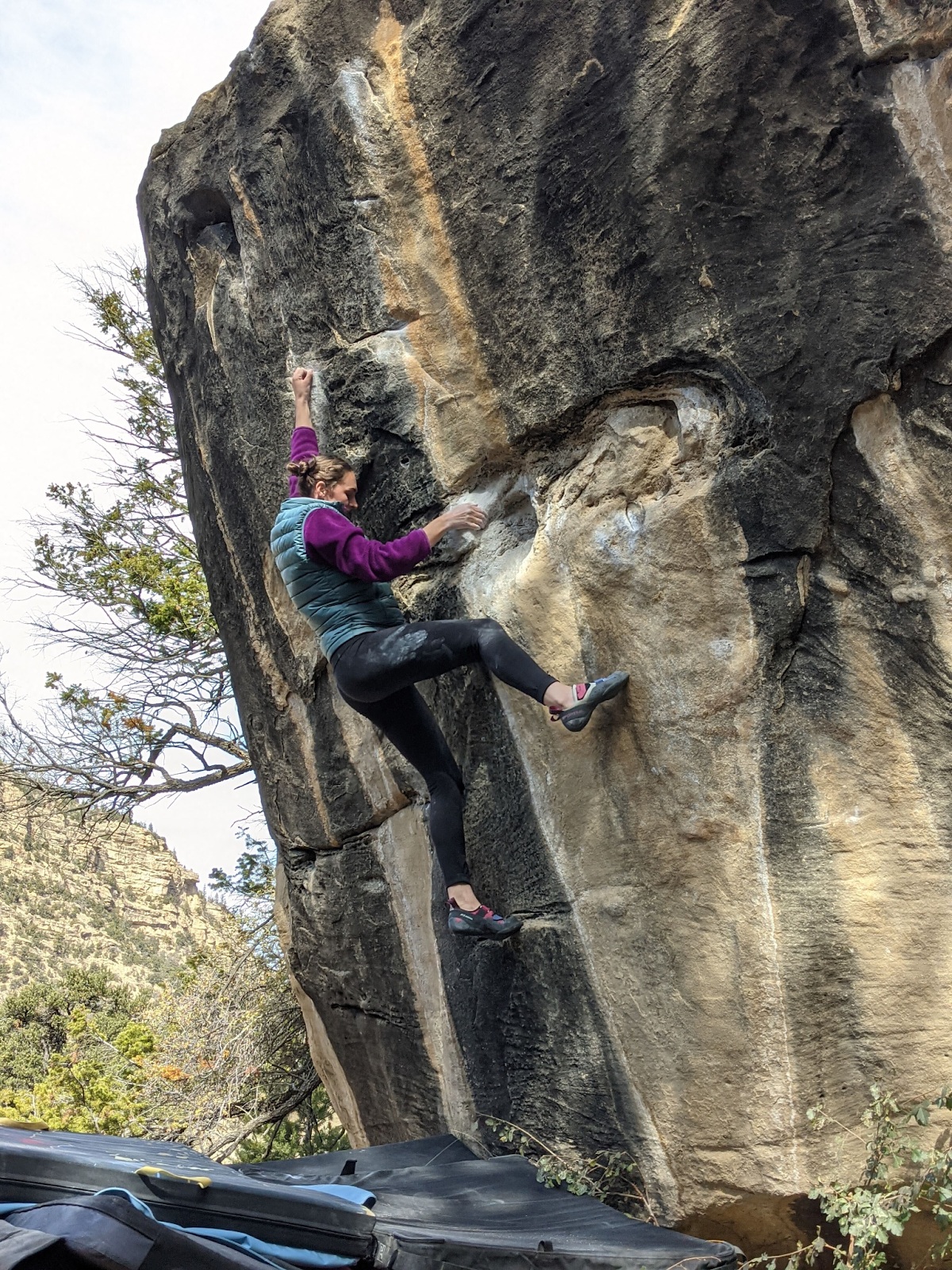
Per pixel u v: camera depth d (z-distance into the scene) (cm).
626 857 306
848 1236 266
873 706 272
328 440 381
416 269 352
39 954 5378
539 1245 243
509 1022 346
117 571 1081
